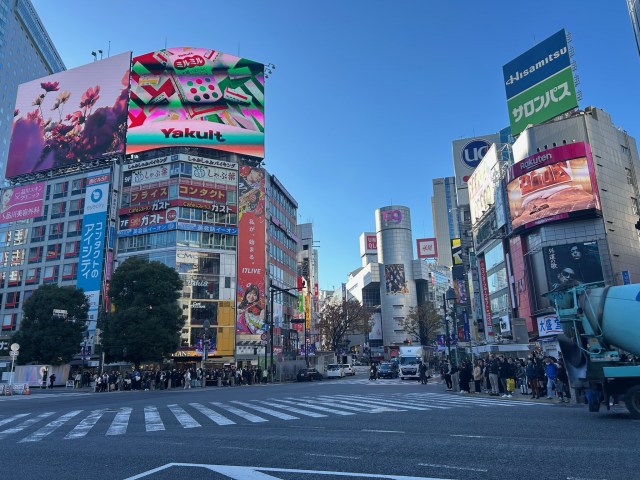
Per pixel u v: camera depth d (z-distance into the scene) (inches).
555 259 1556.3
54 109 2488.9
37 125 2503.7
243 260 2252.7
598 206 1526.8
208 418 508.7
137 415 557.3
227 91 2429.9
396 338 4726.9
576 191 1545.3
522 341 1286.9
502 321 1819.6
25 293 2309.3
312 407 621.9
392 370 1956.2
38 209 2410.2
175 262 2107.5
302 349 2568.9
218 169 2303.2
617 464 245.1
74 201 2367.1
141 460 284.2
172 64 2411.4
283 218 2721.5
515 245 1764.3
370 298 5216.5
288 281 2711.6
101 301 2121.1
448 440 331.9
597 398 479.5
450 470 240.2
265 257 2322.8
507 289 1883.6
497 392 818.2
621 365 464.4
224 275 2201.0
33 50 4724.4
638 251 1583.4
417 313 3833.7
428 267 5137.8
